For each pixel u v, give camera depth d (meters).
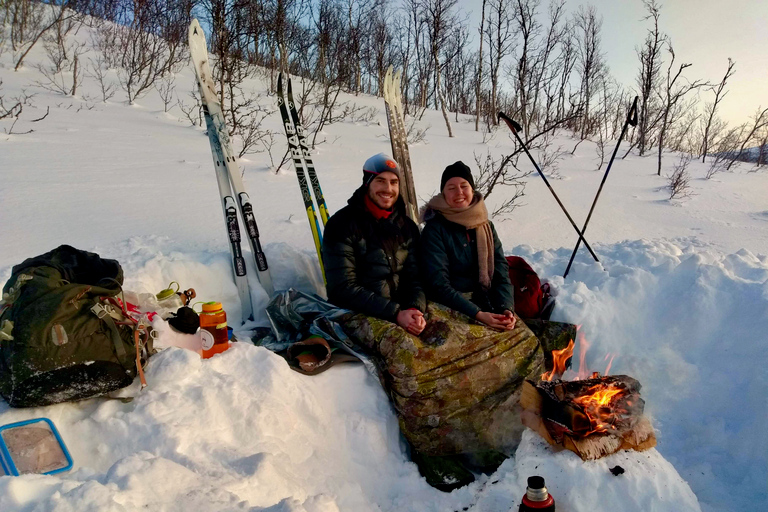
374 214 2.96
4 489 1.46
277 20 11.55
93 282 2.36
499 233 5.71
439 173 8.59
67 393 2.02
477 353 2.72
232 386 2.26
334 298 2.90
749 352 2.95
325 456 2.35
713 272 3.37
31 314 1.99
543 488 1.90
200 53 3.63
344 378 2.63
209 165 6.65
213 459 1.95
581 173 10.63
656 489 2.02
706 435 2.72
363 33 20.12
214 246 3.94
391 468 2.52
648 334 3.31
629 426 2.18
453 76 23.44
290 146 3.94
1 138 6.29
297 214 5.17
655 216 7.20
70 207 4.52
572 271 3.91
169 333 2.54
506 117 3.97
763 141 17.06
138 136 7.63
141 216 4.55
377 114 14.23
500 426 2.65
